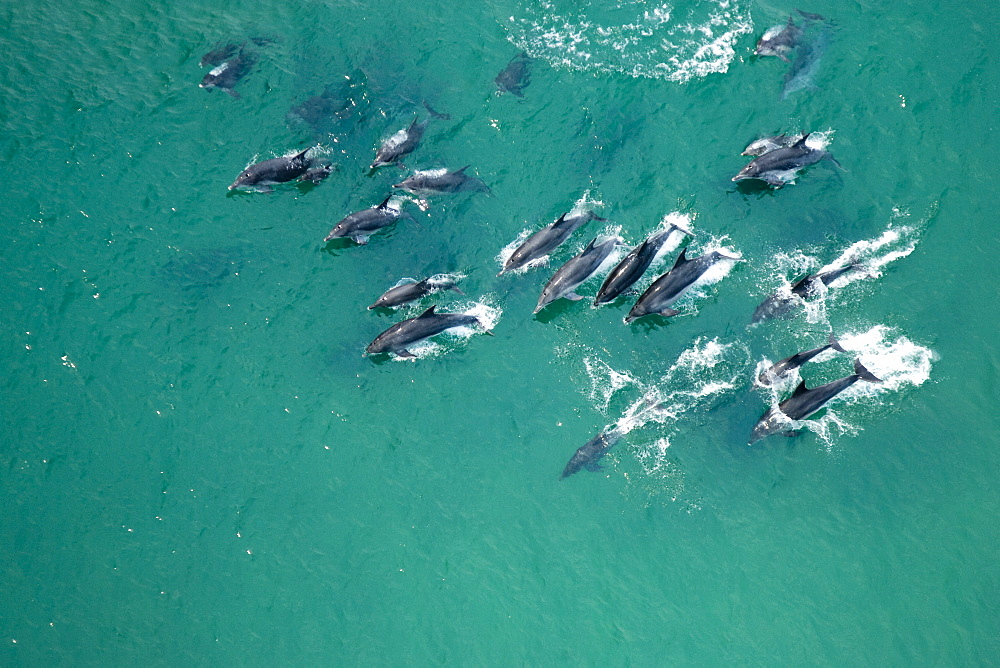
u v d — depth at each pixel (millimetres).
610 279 36812
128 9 48344
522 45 45812
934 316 36906
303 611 31766
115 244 40250
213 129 43469
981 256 38312
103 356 37250
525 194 40938
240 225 40781
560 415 35438
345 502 33969
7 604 31812
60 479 34438
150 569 32594
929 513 32844
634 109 43156
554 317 37812
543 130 42750
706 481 33688
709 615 31266
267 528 33406
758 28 45281
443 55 45750
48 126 43750
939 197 39750
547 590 31969
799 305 36938
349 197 41250
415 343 36969
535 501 33719
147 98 44719
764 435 34281
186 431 35531
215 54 45906
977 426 34500
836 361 35938
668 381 35938
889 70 43188
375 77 44875
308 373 36875
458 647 31016
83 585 32250
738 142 41844
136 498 34062
